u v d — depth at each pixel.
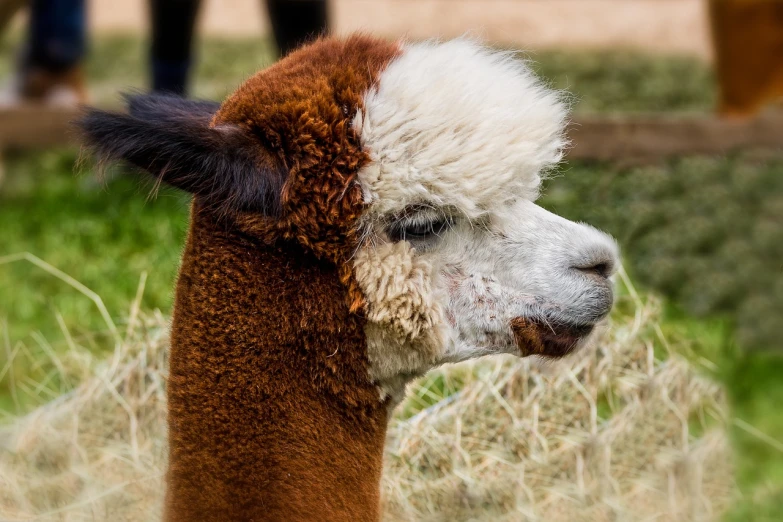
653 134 11.46
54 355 7.82
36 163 14.38
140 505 6.53
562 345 4.68
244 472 4.41
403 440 6.92
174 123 4.20
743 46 12.87
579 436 7.21
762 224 10.73
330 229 4.33
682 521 7.06
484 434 7.15
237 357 4.39
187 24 13.38
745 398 8.95
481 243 4.60
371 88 4.38
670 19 23.97
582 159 11.48
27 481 6.72
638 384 7.52
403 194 4.36
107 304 9.70
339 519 4.52
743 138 11.41
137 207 12.15
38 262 8.12
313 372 4.43
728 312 10.29
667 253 10.65
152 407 7.21
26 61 14.70
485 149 4.36
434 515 6.65
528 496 6.82
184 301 4.48
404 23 23.11
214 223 4.41
